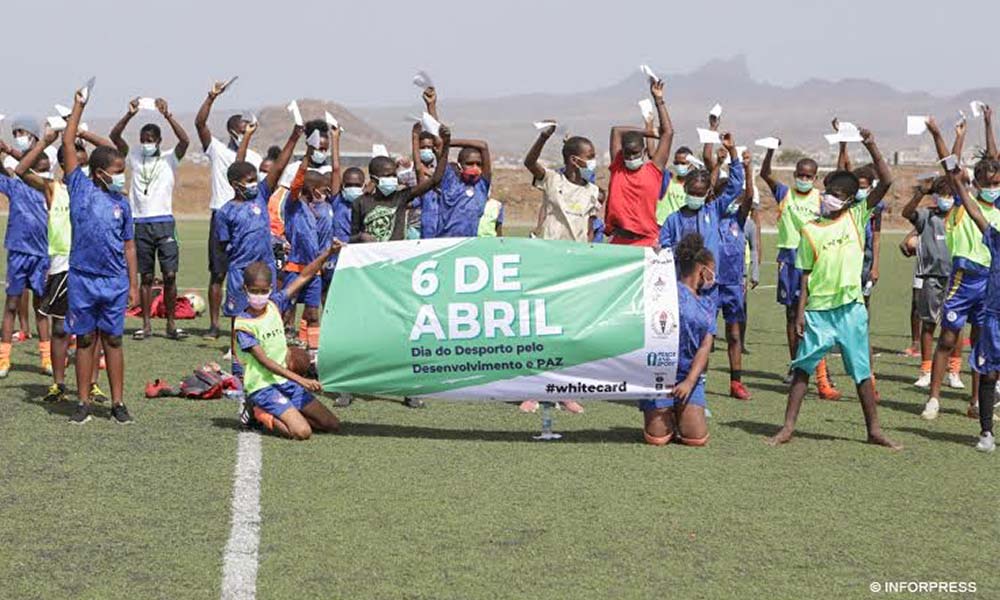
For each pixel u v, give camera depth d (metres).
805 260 9.52
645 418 9.42
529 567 6.44
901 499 7.96
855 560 6.69
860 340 9.51
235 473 8.19
